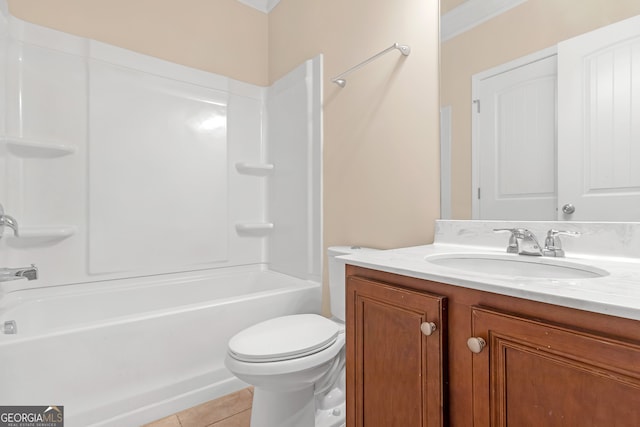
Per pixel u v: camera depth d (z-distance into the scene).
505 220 1.09
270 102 2.37
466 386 0.67
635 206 0.84
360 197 1.62
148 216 1.91
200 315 1.49
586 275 0.80
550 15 1.00
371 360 0.88
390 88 1.47
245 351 1.08
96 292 1.69
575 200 0.95
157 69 1.94
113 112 1.79
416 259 0.93
